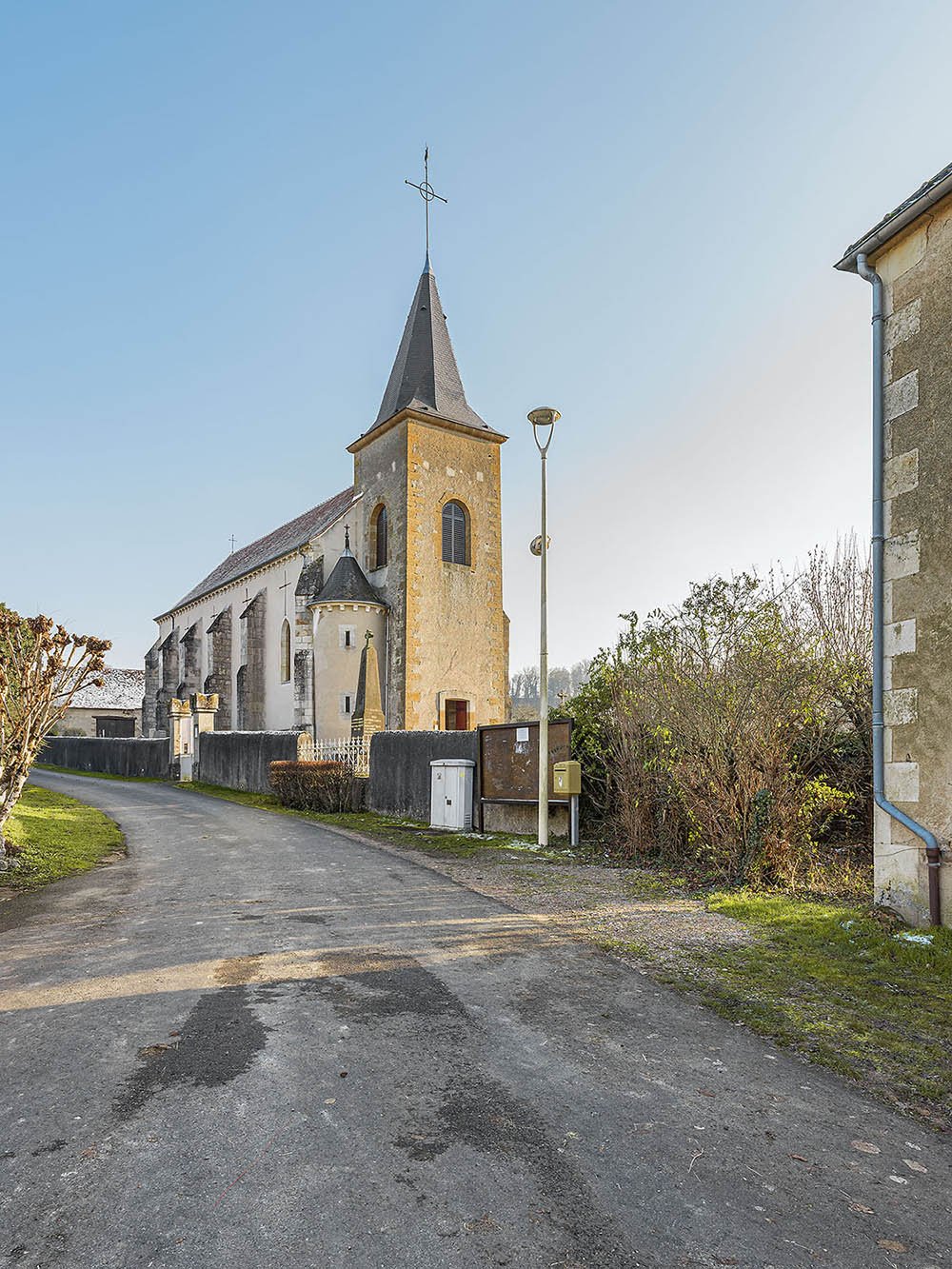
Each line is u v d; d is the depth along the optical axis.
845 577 12.17
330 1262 2.47
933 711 6.59
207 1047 4.19
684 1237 2.62
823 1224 2.71
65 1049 4.17
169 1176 2.96
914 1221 2.74
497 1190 2.87
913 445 6.95
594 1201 2.81
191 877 9.30
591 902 7.71
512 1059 4.06
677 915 7.12
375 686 21.72
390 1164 3.04
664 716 9.78
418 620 28.23
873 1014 4.71
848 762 9.60
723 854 8.73
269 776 21.22
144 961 5.81
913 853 6.68
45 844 11.27
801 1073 3.93
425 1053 4.12
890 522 7.16
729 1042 4.30
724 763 8.80
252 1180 2.92
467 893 8.16
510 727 13.09
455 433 30.53
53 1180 2.93
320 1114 3.45
